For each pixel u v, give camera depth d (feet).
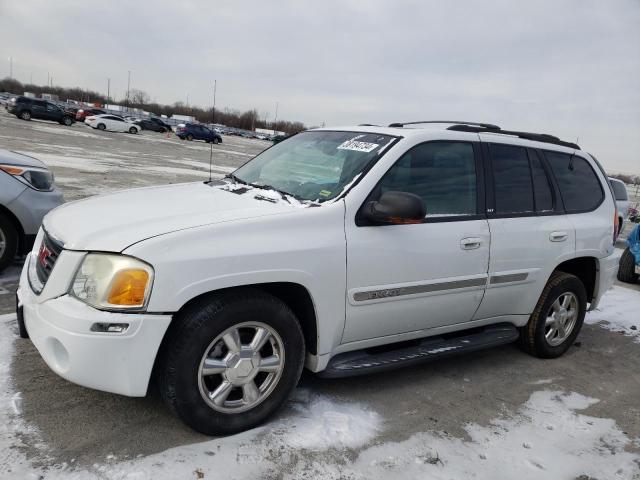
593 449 10.92
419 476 9.32
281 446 9.66
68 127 132.46
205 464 8.92
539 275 14.26
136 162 67.82
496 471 9.75
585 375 14.79
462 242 12.23
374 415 11.17
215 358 9.53
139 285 8.61
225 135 250.16
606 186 16.78
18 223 17.51
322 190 11.34
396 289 11.30
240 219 9.73
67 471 8.40
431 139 12.35
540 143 15.02
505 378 13.92
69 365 8.68
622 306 22.49
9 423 9.48
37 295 9.46
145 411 10.31
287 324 10.04
